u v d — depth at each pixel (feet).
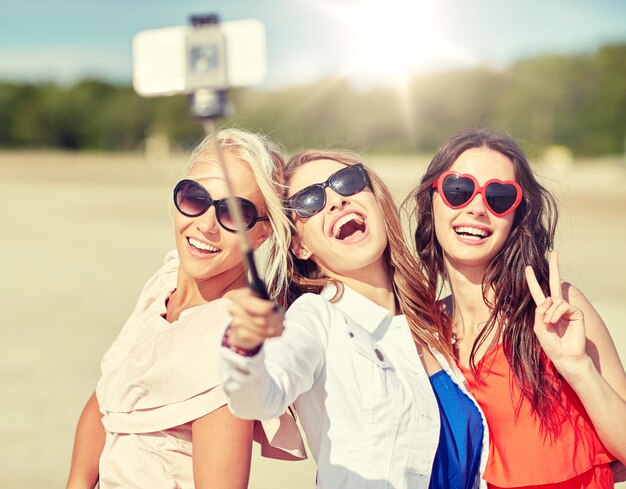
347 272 10.77
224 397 9.39
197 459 9.43
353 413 9.32
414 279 10.96
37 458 20.16
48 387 25.98
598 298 38.50
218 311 9.87
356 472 9.20
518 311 10.80
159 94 6.27
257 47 5.94
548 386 10.37
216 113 6.06
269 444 9.91
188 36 6.03
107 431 10.28
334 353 9.50
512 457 10.22
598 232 67.31
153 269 51.70
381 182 11.03
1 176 170.71
